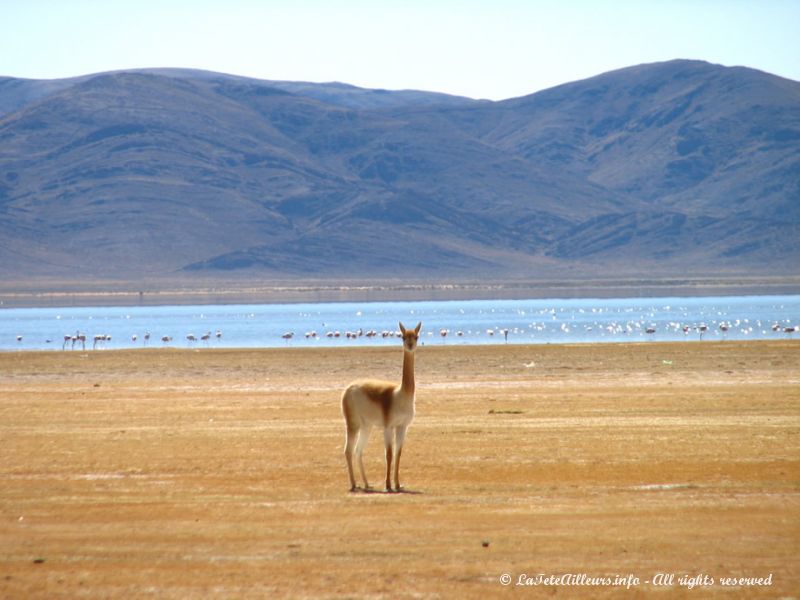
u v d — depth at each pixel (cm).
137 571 5747
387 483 7738
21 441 10500
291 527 6631
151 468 8850
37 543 6322
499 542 6212
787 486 7669
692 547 6053
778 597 5275
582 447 9531
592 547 6078
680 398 13325
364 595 5319
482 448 9606
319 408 13038
